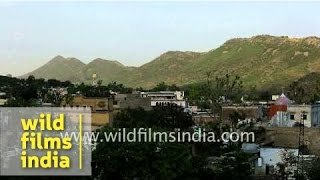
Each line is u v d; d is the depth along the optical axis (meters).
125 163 41.25
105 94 108.31
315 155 62.25
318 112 98.00
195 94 138.00
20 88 133.38
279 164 58.31
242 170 53.41
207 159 57.28
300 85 176.25
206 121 96.50
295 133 67.06
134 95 109.62
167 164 42.34
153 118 78.38
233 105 106.56
